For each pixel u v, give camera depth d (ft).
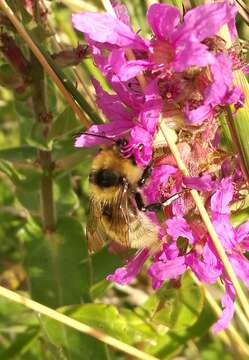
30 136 0.48
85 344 0.48
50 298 0.50
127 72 0.38
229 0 0.40
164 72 0.39
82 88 0.52
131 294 0.54
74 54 0.45
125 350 0.44
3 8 0.42
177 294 0.49
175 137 0.39
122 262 0.51
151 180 0.41
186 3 0.43
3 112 0.60
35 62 0.47
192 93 0.39
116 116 0.40
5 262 0.55
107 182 0.43
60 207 0.53
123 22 0.39
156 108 0.39
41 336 0.51
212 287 0.53
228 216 0.40
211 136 0.40
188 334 0.50
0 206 0.59
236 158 0.41
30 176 0.51
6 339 0.53
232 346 0.48
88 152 0.49
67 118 0.47
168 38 0.38
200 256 0.40
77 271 0.51
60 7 0.54
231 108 0.39
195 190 0.39
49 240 0.51
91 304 0.48
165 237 0.41
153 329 0.50
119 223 0.43
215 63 0.37
